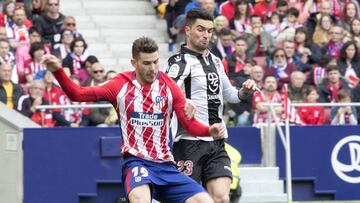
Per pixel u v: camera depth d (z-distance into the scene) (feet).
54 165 83.82
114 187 84.94
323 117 94.89
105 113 90.43
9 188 83.10
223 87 61.98
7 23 101.24
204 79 61.00
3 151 82.99
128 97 53.67
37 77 96.07
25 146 83.25
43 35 103.55
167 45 113.70
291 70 104.94
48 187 83.76
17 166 83.15
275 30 111.14
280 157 91.35
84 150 84.43
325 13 113.60
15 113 84.99
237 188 84.64
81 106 86.22
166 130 54.39
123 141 54.19
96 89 53.16
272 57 106.32
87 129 84.33
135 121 53.78
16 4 104.06
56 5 104.17
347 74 106.63
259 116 94.63
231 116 94.32
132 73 54.19
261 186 88.89
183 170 60.44
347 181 92.12
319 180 91.86
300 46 109.19
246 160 91.40
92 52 111.55
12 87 90.79
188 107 53.26
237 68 100.83
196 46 61.05
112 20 116.98
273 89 96.94
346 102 96.84
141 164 53.52
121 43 114.11
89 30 114.73
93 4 118.83
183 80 60.75
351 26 116.06
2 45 96.17
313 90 97.09
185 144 60.44
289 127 91.25
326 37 111.96
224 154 60.85
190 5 108.99
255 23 109.29
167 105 54.13
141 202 52.11
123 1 119.96
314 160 91.81
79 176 84.28
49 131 83.71
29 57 98.12
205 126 53.36
